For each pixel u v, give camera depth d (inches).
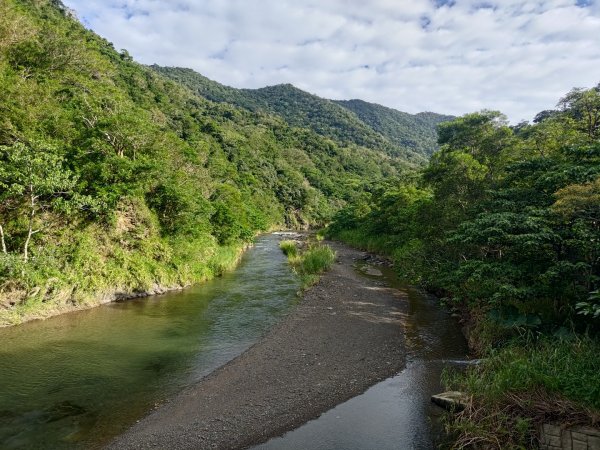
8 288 555.8
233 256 1165.1
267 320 601.9
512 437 253.6
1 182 554.9
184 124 2815.0
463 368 410.0
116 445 287.7
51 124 734.5
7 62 1001.5
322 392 371.6
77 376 402.3
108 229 711.1
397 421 319.3
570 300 386.3
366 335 525.0
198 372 420.8
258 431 308.3
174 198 828.0
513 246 410.6
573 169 409.1
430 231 789.9
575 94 671.8
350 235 1838.1
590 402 247.1
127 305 666.2
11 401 349.1
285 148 4709.6
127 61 3088.1
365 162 5418.3
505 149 743.1
